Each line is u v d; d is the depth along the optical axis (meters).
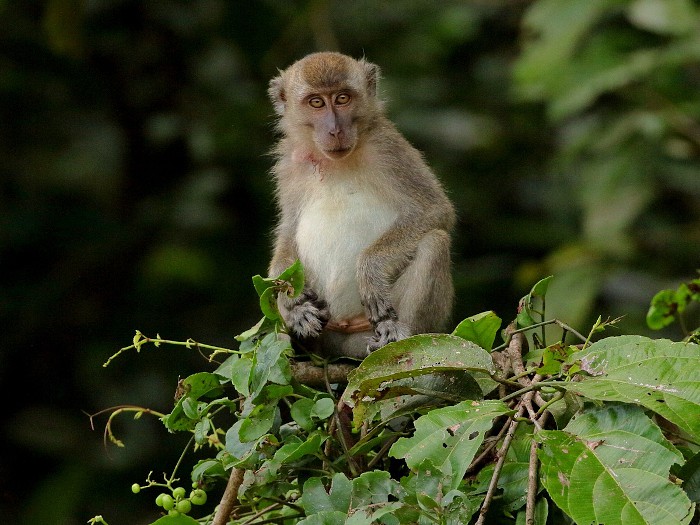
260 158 17.12
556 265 14.10
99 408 15.38
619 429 5.61
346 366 7.70
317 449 6.49
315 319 8.82
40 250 16.78
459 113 17.77
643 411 5.65
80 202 17.23
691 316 13.15
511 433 5.96
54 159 17.44
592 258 14.05
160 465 14.70
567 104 13.84
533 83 14.19
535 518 5.90
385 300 9.25
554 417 6.11
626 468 5.40
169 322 16.11
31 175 17.27
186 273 15.79
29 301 16.33
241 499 6.70
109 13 17.34
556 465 5.50
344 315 9.66
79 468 14.70
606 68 13.94
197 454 14.73
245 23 17.50
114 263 16.67
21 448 15.35
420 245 9.48
